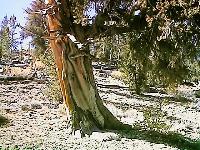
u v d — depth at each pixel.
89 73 23.09
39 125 23.52
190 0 18.80
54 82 33.84
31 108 30.03
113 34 22.97
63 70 22.44
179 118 31.02
